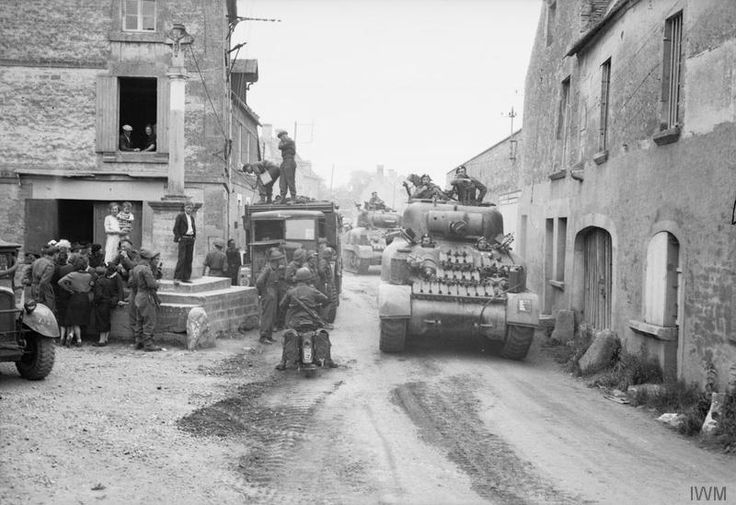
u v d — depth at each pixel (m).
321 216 17.69
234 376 10.95
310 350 11.23
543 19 20.33
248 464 6.95
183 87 15.98
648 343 11.35
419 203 15.22
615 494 6.27
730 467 7.21
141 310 12.53
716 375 9.11
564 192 17.02
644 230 11.70
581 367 12.30
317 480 6.50
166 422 7.97
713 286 9.27
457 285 13.26
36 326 9.45
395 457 7.23
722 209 9.09
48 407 8.21
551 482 6.55
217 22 22.39
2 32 21.95
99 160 22.19
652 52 11.65
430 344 14.76
